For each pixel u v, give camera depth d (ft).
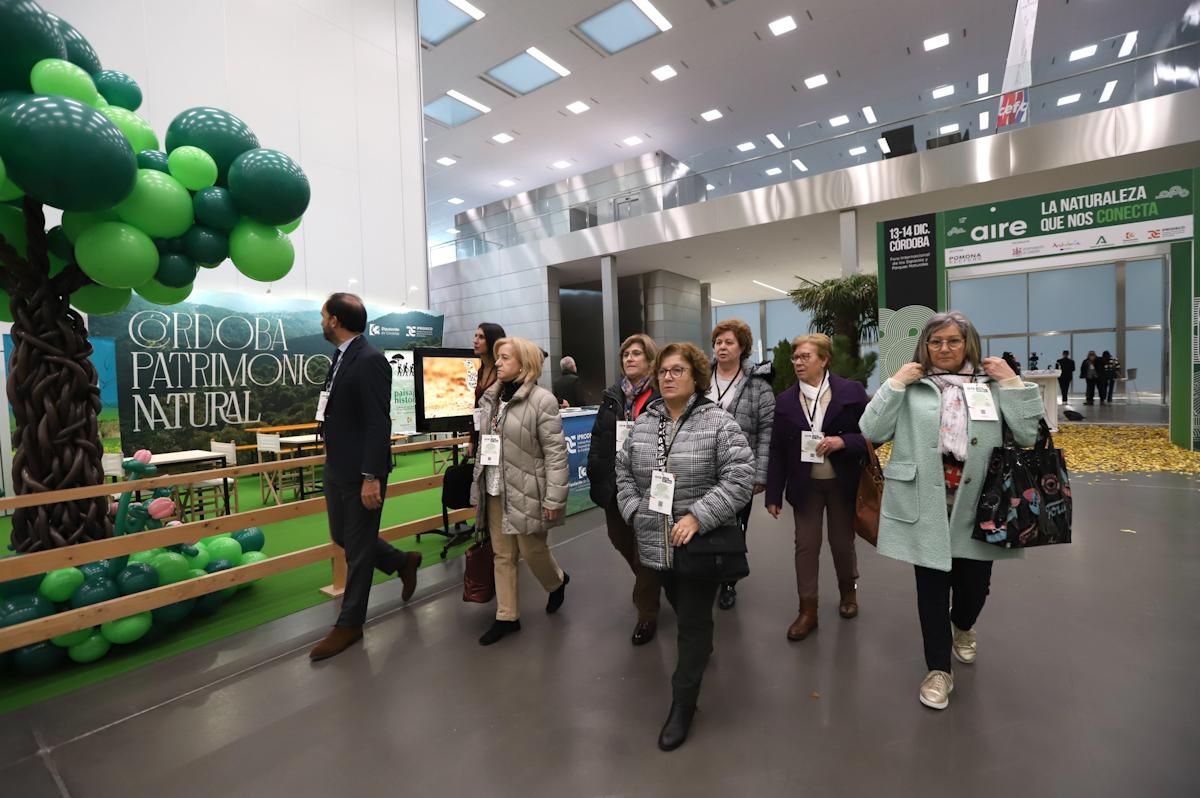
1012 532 6.29
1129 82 27.76
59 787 6.04
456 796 5.71
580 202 47.37
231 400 25.64
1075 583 10.46
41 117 6.77
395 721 7.06
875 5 35.22
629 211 44.98
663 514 6.55
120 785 6.04
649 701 7.34
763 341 71.41
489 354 11.41
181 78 23.53
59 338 9.27
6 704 7.73
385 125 31.42
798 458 8.93
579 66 41.01
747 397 9.61
